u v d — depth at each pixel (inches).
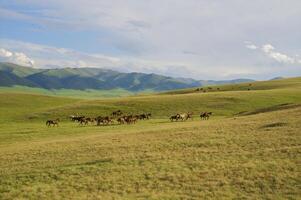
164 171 1316.4
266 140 1606.8
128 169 1374.3
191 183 1187.9
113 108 4170.8
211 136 1824.6
